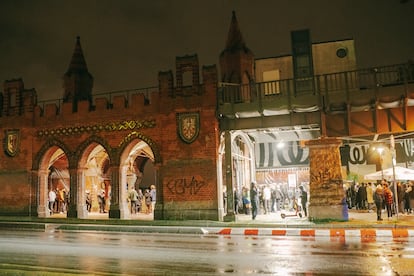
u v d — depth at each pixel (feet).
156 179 79.71
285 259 35.22
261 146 107.65
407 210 80.43
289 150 105.81
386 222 61.62
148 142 81.46
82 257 37.76
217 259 35.73
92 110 87.51
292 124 75.25
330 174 66.39
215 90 78.07
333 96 70.33
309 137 101.96
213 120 77.41
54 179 113.29
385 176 81.92
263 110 73.97
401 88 67.62
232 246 44.50
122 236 57.62
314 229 59.31
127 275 29.66
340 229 58.03
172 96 80.89
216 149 76.69
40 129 91.04
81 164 87.25
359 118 71.00
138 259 36.35
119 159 83.41
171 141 79.66
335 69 104.12
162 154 79.97
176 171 78.59
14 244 47.98
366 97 68.80
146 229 65.87
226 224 67.77
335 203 65.26
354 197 93.97
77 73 105.70
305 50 105.70
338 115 71.92
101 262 35.04
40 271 31.07
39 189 89.86
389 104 69.87
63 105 89.86
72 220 79.56
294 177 84.02
